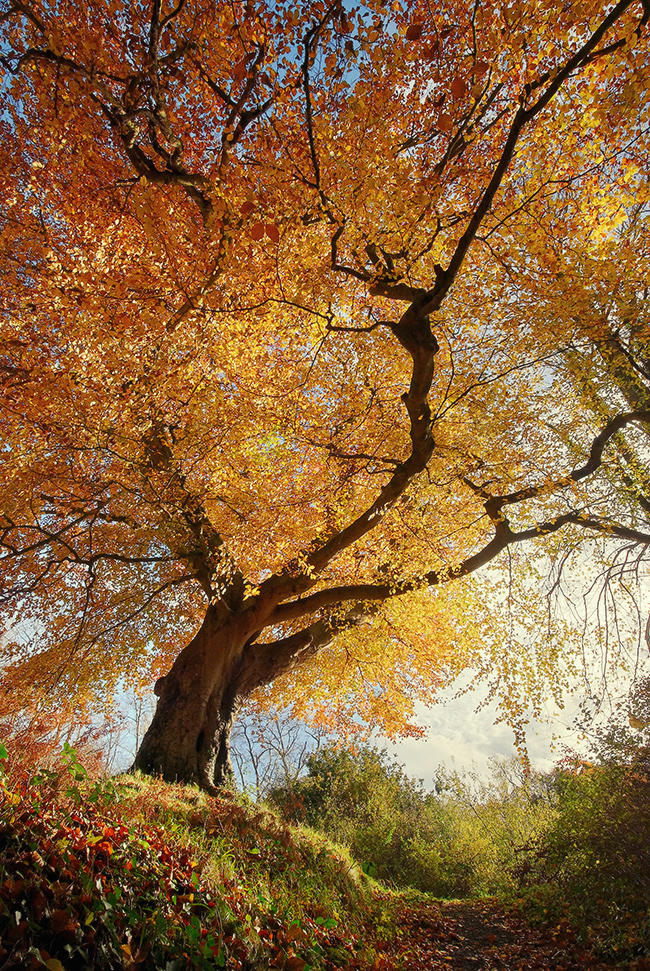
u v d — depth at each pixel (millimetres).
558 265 9562
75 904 3293
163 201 9547
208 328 9633
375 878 12398
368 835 15625
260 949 4406
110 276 9219
